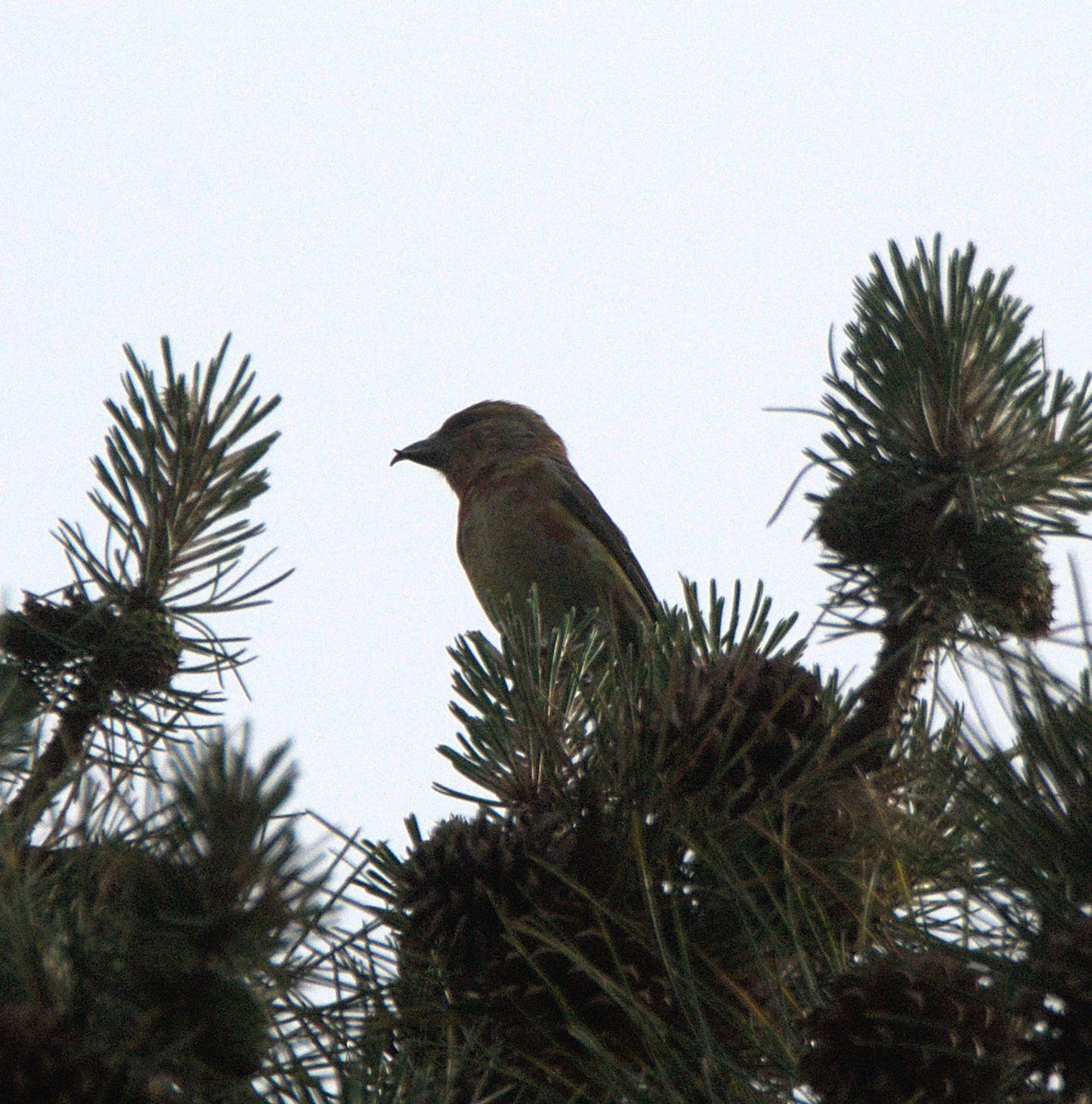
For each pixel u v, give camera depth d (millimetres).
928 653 4523
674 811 4043
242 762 2492
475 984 3887
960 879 3533
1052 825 3332
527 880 3938
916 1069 3248
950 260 4934
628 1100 3436
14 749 3174
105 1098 2580
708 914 3986
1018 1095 3254
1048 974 3232
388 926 3990
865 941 3668
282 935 2609
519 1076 3557
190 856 2520
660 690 4375
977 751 3396
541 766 4449
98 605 4559
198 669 4648
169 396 4914
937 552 4648
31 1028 2611
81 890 3039
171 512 4809
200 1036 2613
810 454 4879
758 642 4535
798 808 4102
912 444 4848
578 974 3848
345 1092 3295
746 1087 3459
